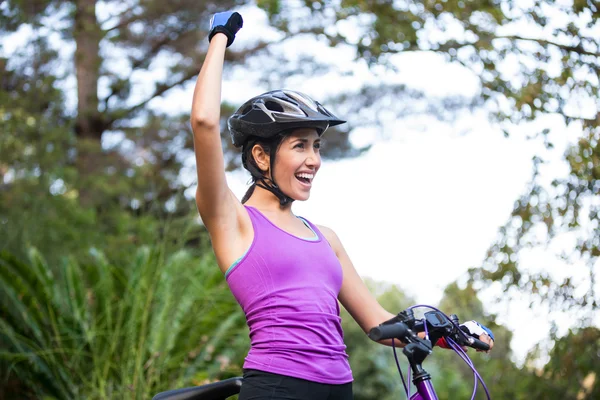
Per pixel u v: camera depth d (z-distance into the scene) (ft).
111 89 40.68
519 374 22.82
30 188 29.55
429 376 7.24
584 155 18.94
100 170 38.04
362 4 21.07
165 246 19.67
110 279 19.75
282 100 7.66
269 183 7.80
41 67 36.37
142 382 17.37
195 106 7.13
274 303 7.22
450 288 21.57
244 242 7.45
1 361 19.81
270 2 23.40
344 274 8.37
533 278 20.48
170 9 38.70
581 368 21.12
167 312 18.69
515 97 19.34
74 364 18.31
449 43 20.36
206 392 8.16
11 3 34.22
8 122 33.81
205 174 7.18
